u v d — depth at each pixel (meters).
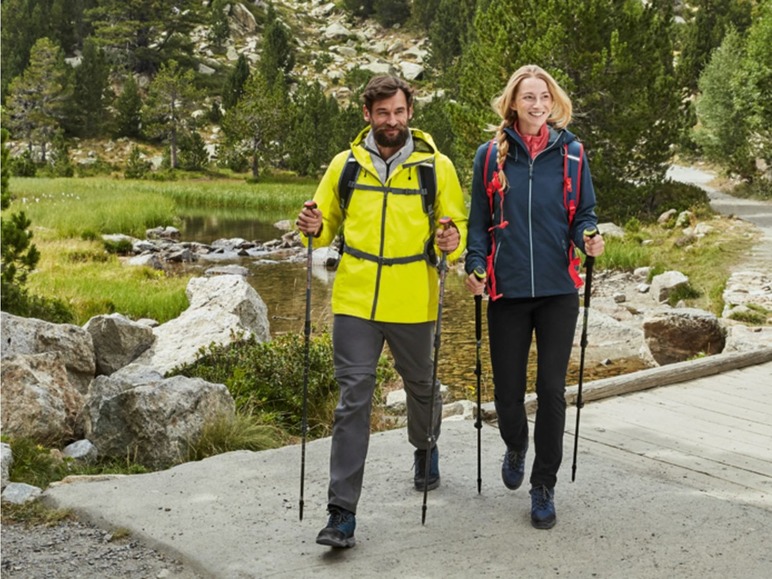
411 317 3.82
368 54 98.50
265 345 8.12
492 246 3.87
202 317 9.31
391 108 3.71
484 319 14.19
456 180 3.89
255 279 20.27
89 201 35.38
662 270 18.67
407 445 5.00
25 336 7.53
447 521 3.91
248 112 67.88
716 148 43.53
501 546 3.65
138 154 67.06
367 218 3.81
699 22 67.25
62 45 97.88
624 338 12.93
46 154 78.06
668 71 28.17
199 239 29.66
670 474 4.82
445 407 7.23
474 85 27.91
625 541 3.69
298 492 4.31
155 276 19.67
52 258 20.89
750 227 24.39
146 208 33.69
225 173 69.88
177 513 4.08
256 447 6.23
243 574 3.44
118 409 5.90
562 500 4.16
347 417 3.70
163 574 3.56
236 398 7.35
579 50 25.77
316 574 3.42
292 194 48.50
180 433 5.86
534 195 3.78
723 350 10.87
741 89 36.22
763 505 4.30
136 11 95.75
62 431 6.07
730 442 5.48
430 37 90.56
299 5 114.88
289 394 7.60
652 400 6.55
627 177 27.75
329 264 23.12
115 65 92.50
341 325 3.82
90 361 7.89
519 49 26.05
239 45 100.31
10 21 93.56
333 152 64.19
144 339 8.55
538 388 3.83
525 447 4.13
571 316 3.81
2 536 3.98
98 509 4.14
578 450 5.01
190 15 98.31
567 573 3.40
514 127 3.85
